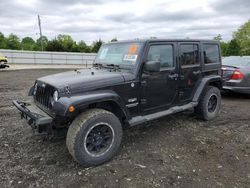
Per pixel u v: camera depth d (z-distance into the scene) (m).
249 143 4.39
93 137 3.53
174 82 4.73
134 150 4.06
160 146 4.23
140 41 4.25
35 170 3.41
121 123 4.13
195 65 5.18
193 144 4.32
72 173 3.34
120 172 3.37
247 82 7.73
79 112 3.55
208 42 5.57
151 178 3.22
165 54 4.54
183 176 3.27
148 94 4.30
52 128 3.66
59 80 3.68
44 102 3.78
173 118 5.79
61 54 37.03
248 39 72.94
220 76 5.88
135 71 4.06
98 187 3.03
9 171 3.37
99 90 3.64
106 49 4.88
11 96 8.48
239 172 3.39
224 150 4.09
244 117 6.00
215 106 5.77
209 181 3.16
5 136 4.58
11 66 29.41
